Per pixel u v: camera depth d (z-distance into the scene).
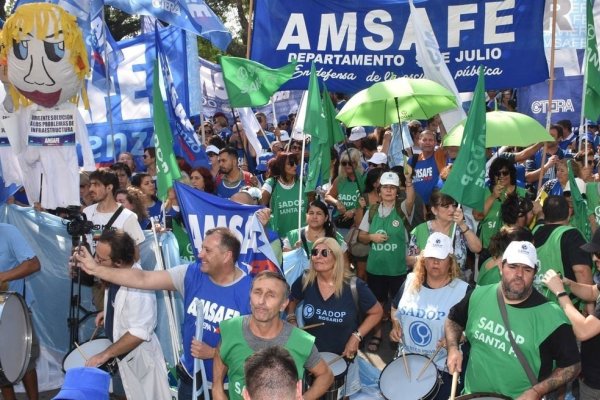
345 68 9.63
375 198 8.71
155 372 5.82
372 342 8.46
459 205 6.70
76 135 7.21
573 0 11.16
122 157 10.41
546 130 8.58
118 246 5.34
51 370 7.45
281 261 6.52
